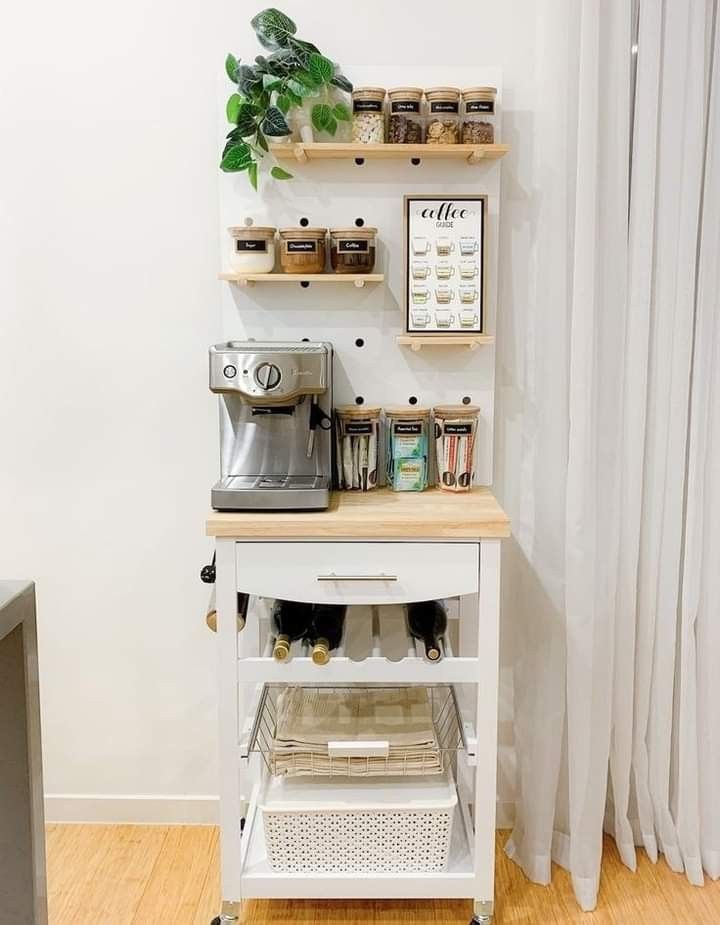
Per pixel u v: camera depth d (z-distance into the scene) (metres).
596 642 2.19
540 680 2.22
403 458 2.15
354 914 2.11
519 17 2.17
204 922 2.07
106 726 2.45
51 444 2.34
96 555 2.38
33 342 2.31
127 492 2.36
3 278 2.29
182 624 2.41
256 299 2.22
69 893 2.17
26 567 2.39
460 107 2.15
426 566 1.92
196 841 2.38
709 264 2.12
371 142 2.08
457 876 2.02
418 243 2.15
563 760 2.30
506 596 2.37
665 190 2.10
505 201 2.22
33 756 1.22
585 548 2.14
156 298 2.28
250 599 2.33
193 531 2.37
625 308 2.14
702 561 2.23
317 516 1.92
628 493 2.18
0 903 1.23
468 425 2.13
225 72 2.19
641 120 2.07
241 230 2.10
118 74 2.21
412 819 2.00
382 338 2.24
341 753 1.96
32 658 1.21
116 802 2.46
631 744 2.28
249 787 2.41
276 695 2.21
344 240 2.09
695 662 2.25
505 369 2.28
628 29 2.04
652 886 2.21
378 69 2.15
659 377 2.16
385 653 1.96
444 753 2.16
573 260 2.12
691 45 2.06
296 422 2.06
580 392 2.11
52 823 2.47
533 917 2.10
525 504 2.28
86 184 2.25
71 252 2.27
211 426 2.32
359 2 2.17
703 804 2.27
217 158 2.22
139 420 2.33
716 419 2.17
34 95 2.22
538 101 2.12
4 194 2.25
